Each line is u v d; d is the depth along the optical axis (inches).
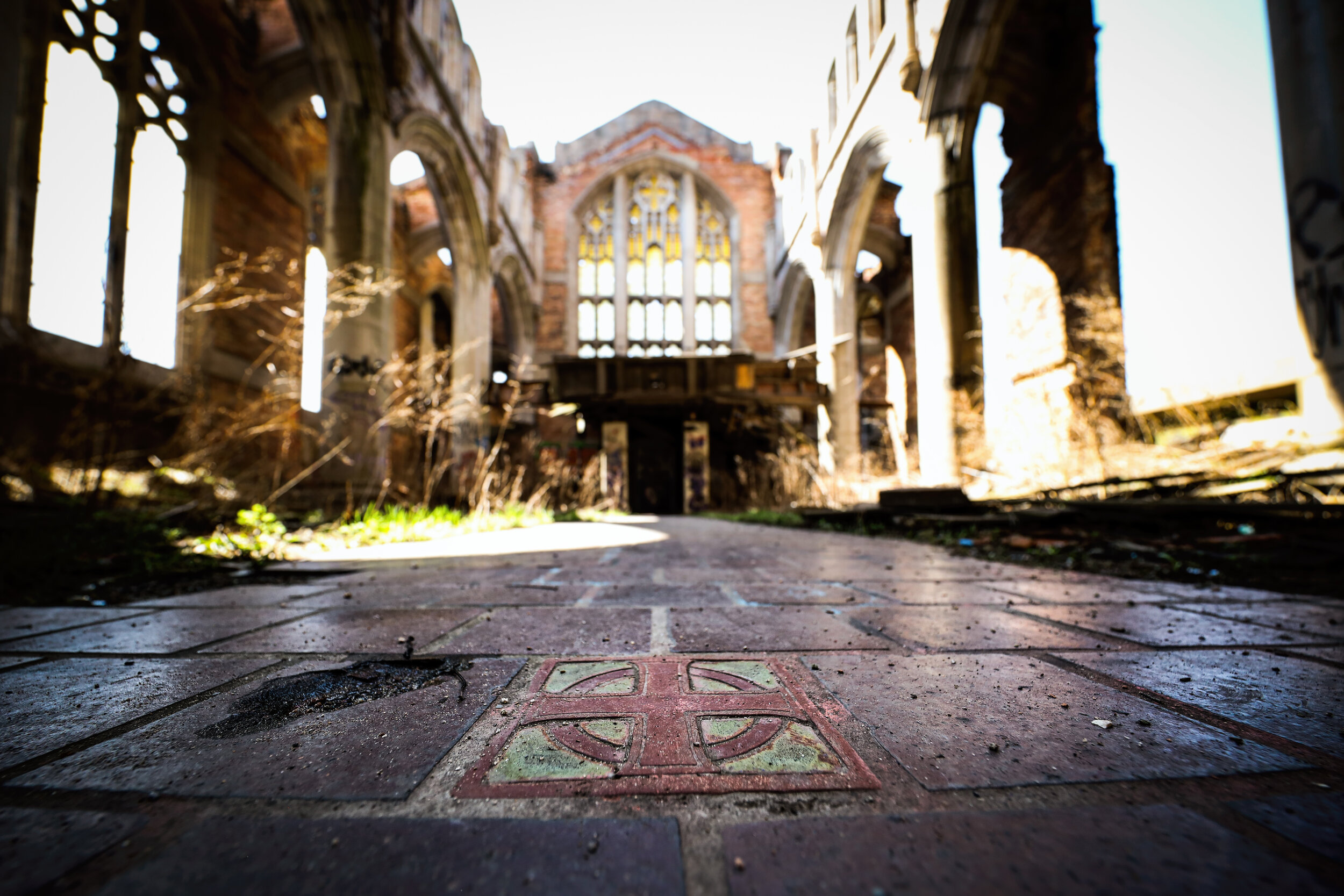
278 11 460.8
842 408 657.0
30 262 275.6
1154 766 34.9
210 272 394.9
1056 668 56.2
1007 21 387.5
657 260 996.6
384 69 400.2
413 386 409.7
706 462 700.7
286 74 456.4
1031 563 150.3
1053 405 419.5
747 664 57.4
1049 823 28.8
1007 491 350.9
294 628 75.8
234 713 45.1
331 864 25.7
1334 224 216.1
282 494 321.7
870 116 527.2
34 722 43.1
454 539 247.3
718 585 113.0
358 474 356.8
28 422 273.6
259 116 456.1
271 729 41.6
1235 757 36.2
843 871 25.1
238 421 327.3
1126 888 23.6
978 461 394.6
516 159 874.8
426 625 77.4
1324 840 27.1
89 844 27.1
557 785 32.9
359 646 65.9
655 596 99.9
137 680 53.4
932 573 130.6
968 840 27.4
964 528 222.1
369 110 385.1
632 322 981.2
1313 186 223.9
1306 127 225.9
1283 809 29.9
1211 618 80.0
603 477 676.7
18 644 67.9
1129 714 43.6
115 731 41.2
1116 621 77.8
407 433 536.7
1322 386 221.3
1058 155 425.7
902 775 33.8
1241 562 127.3
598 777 33.8
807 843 27.3
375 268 379.2
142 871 25.1
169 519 190.1
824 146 672.4
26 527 150.6
